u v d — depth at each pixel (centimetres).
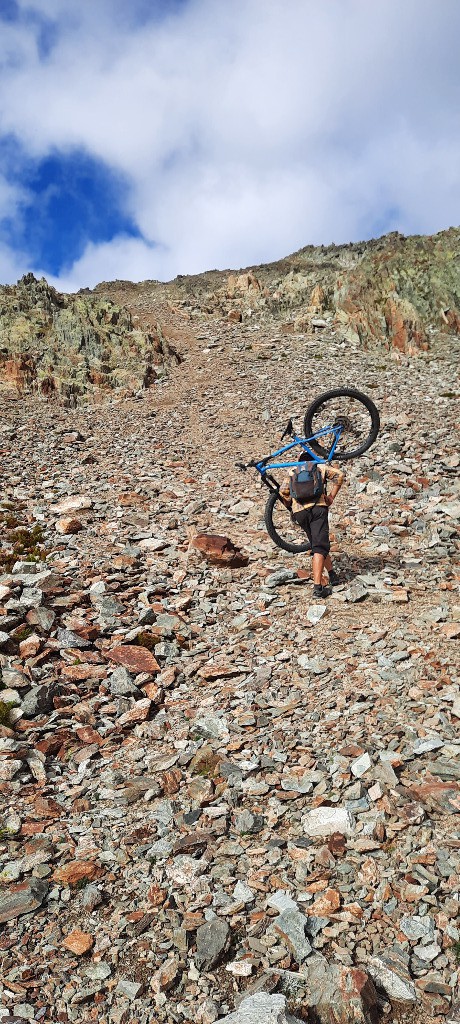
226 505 1421
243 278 4625
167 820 497
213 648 814
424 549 1073
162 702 700
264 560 1101
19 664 741
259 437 2069
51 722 651
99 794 540
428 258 3881
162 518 1325
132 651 785
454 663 684
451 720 586
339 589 934
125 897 417
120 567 1041
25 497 1441
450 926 373
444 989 337
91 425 2292
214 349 3528
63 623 843
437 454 1616
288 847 450
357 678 683
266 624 852
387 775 511
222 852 454
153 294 5141
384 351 3388
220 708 671
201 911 398
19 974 355
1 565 1041
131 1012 332
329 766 539
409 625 795
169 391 2855
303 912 390
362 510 1301
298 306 4253
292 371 3002
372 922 380
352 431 1942
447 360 3133
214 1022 317
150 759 588
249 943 372
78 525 1221
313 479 919
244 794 521
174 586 995
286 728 610
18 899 411
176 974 353
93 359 3009
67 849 468
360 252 5303
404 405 2277
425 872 412
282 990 339
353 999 321
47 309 3253
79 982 351
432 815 470
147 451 1944
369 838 447
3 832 489
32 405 2552
